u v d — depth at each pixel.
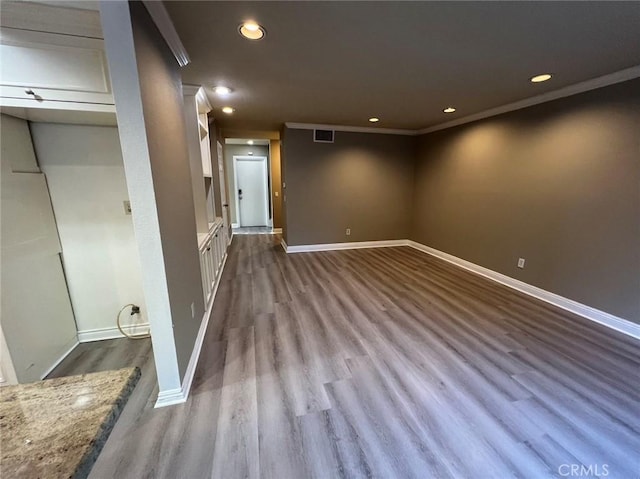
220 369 1.97
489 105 3.44
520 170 3.33
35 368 1.83
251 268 4.28
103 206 2.15
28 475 0.52
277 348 2.22
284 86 2.81
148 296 1.53
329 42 1.91
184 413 1.59
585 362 2.05
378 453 1.37
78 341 2.27
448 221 4.62
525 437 1.45
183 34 1.79
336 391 1.77
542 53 2.04
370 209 5.48
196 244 2.37
